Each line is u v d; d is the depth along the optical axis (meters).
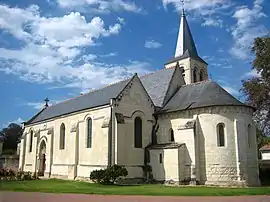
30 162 51.38
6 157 60.31
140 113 35.56
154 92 41.25
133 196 21.00
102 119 34.47
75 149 38.34
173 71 41.38
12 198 19.75
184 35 62.91
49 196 20.97
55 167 42.81
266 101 39.78
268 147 60.56
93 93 42.69
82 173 36.66
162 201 18.33
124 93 34.53
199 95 34.66
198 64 61.31
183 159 31.86
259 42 39.06
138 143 34.97
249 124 32.47
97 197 20.42
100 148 33.88
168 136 34.97
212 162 30.78
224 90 34.06
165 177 32.31
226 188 27.00
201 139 31.81
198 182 30.77
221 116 31.34
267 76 39.16
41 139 48.44
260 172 40.03
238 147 30.67
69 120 41.44
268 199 19.84
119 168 30.80
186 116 33.53
